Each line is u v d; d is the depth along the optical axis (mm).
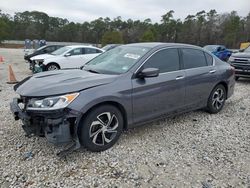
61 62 11641
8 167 3400
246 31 82188
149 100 4262
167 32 95125
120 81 3924
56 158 3635
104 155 3754
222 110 6133
